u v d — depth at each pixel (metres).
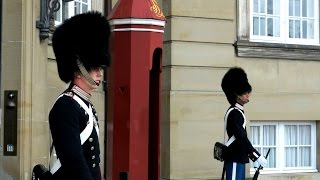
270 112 10.23
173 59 9.35
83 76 3.44
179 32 9.40
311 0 11.03
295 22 10.84
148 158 4.97
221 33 9.75
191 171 9.41
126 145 4.86
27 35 6.99
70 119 3.20
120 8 4.93
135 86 4.88
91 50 3.46
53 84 7.85
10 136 6.94
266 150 10.42
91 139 3.31
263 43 10.14
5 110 6.98
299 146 10.71
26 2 6.97
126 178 4.77
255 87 10.12
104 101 8.98
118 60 4.91
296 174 10.45
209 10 9.64
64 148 3.13
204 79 9.56
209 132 9.54
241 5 10.08
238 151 7.21
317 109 10.63
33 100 7.06
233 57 9.90
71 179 3.14
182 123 9.36
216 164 9.57
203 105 9.52
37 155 7.15
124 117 4.88
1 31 7.07
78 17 3.54
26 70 6.97
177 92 9.34
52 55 7.79
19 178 6.88
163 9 9.48
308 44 10.74
